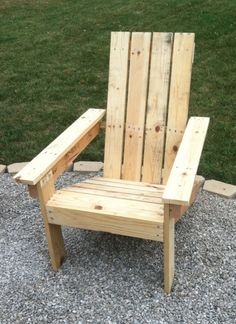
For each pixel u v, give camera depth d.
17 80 5.58
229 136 4.05
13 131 4.43
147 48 2.96
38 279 2.62
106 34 6.87
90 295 2.47
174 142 2.95
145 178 3.04
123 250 2.81
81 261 2.74
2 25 7.86
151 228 2.31
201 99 4.77
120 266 2.67
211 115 4.45
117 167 3.09
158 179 3.02
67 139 2.69
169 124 2.96
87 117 2.98
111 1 8.56
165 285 2.44
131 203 2.50
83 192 2.66
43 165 2.43
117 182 2.88
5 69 5.93
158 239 2.33
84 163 3.84
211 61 5.57
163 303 2.40
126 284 2.54
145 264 2.68
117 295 2.46
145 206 2.46
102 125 3.10
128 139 3.05
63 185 3.59
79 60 6.05
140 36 2.96
